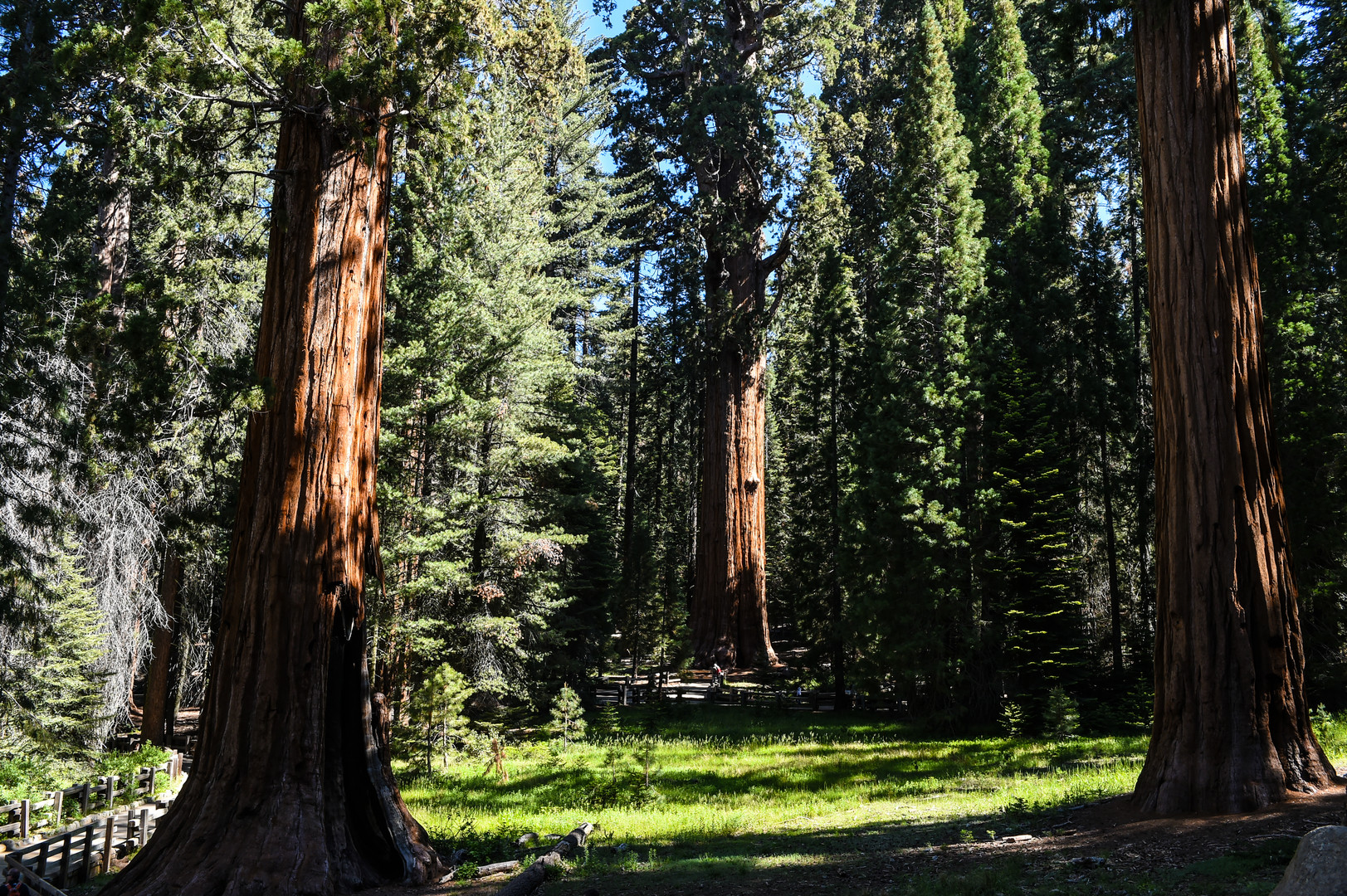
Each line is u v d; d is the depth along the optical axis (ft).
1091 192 134.10
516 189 84.23
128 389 54.34
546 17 51.47
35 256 54.70
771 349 179.01
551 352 95.76
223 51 32.22
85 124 53.93
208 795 32.27
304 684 33.42
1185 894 21.99
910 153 99.04
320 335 35.24
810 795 54.85
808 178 130.93
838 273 117.50
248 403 34.22
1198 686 33.71
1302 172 83.76
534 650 91.40
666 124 144.46
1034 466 87.15
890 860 31.37
